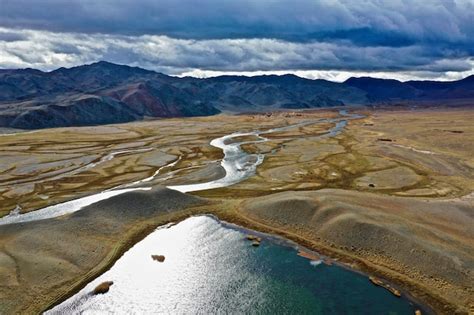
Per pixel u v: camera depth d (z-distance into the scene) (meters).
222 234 80.69
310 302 55.41
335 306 54.44
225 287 59.88
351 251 70.50
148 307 55.00
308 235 77.81
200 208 94.25
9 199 106.62
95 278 62.91
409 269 63.06
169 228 83.56
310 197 90.62
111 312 53.84
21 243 70.50
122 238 76.94
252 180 125.38
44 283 59.38
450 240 70.94
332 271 64.56
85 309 54.53
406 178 125.69
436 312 53.34
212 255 71.00
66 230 76.44
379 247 69.25
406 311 53.31
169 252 72.31
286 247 74.12
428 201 97.50
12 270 61.28
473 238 73.81
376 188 115.56
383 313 52.84
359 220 75.69
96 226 79.56
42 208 99.12
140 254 71.56
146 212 88.50
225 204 96.94
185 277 63.06
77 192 113.06
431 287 58.34
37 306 54.72
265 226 83.62
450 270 60.66
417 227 75.12
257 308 54.03
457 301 54.94
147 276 63.50
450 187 115.12
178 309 54.34
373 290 58.56
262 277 62.72
